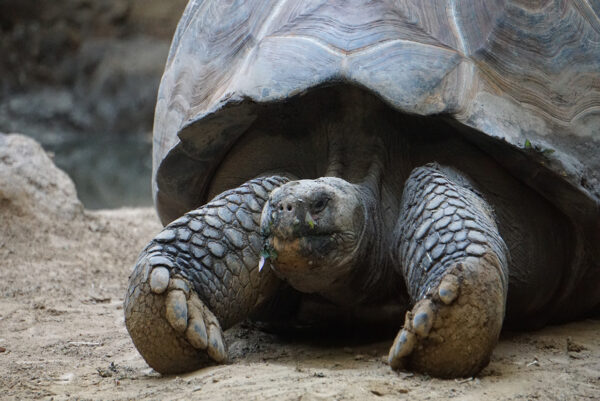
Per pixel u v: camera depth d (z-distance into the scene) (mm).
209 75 15273
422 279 11969
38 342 15914
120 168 58344
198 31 16469
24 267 22766
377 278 13523
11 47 72438
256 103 13492
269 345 14648
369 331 14922
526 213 14211
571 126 13977
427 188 12750
